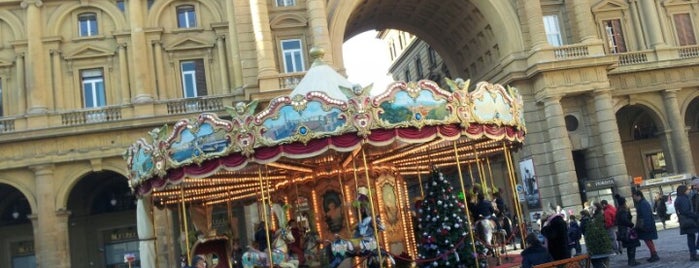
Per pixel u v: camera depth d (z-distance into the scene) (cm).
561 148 3466
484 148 2183
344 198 1922
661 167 4350
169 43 3528
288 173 2050
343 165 1928
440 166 2459
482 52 4103
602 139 3547
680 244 2239
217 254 2012
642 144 4375
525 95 3631
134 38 3447
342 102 1468
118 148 3297
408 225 2038
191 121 1550
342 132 1462
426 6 4188
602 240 1602
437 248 1656
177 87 3497
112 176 3731
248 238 3384
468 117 1605
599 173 3588
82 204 3706
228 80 3534
